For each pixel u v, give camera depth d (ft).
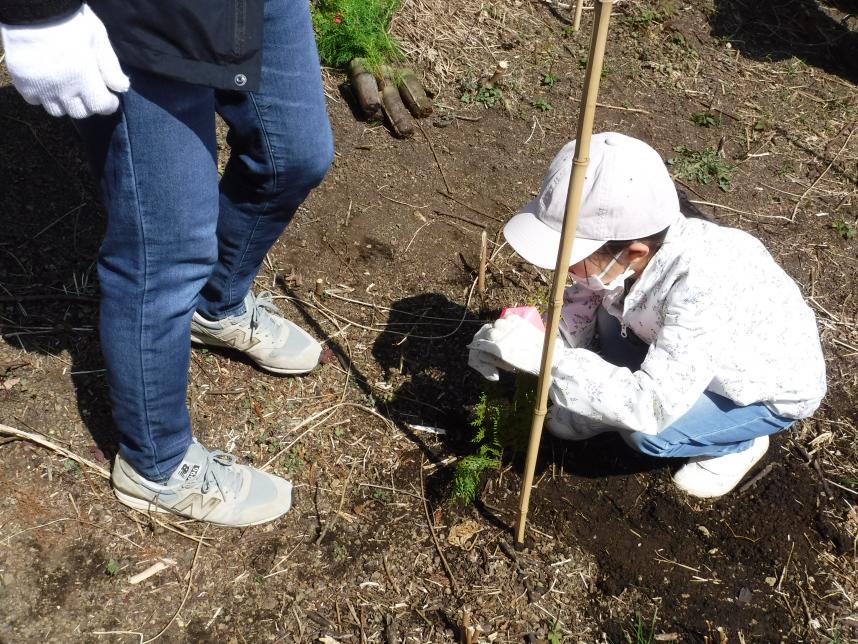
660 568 8.04
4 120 10.41
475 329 10.03
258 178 7.11
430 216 11.39
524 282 10.73
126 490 7.47
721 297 6.81
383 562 7.77
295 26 6.26
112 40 5.02
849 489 8.86
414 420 8.98
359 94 12.32
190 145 5.55
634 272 7.16
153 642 6.93
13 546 7.24
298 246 10.55
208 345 9.00
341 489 8.27
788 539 8.36
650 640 7.49
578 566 8.00
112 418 8.25
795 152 13.57
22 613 6.89
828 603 7.91
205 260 6.20
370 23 13.09
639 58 14.90
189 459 7.42
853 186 13.07
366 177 11.69
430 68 13.60
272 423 8.66
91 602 7.05
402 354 9.59
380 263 10.62
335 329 9.73
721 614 7.73
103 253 5.98
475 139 12.74
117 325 6.12
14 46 4.61
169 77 5.14
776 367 7.48
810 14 16.52
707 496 8.61
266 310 9.13
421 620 7.41
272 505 7.83
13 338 8.66
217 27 5.13
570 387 6.95
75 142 10.52
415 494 8.34
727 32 15.94
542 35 14.89
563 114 13.50
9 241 9.42
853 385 10.09
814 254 11.84
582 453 8.91
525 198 11.98
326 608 7.39
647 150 6.74
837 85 15.11
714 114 14.07
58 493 7.64
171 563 7.41
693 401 6.96
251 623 7.18
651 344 7.19
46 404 8.22
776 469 8.98
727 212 12.30
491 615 7.52
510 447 8.76
